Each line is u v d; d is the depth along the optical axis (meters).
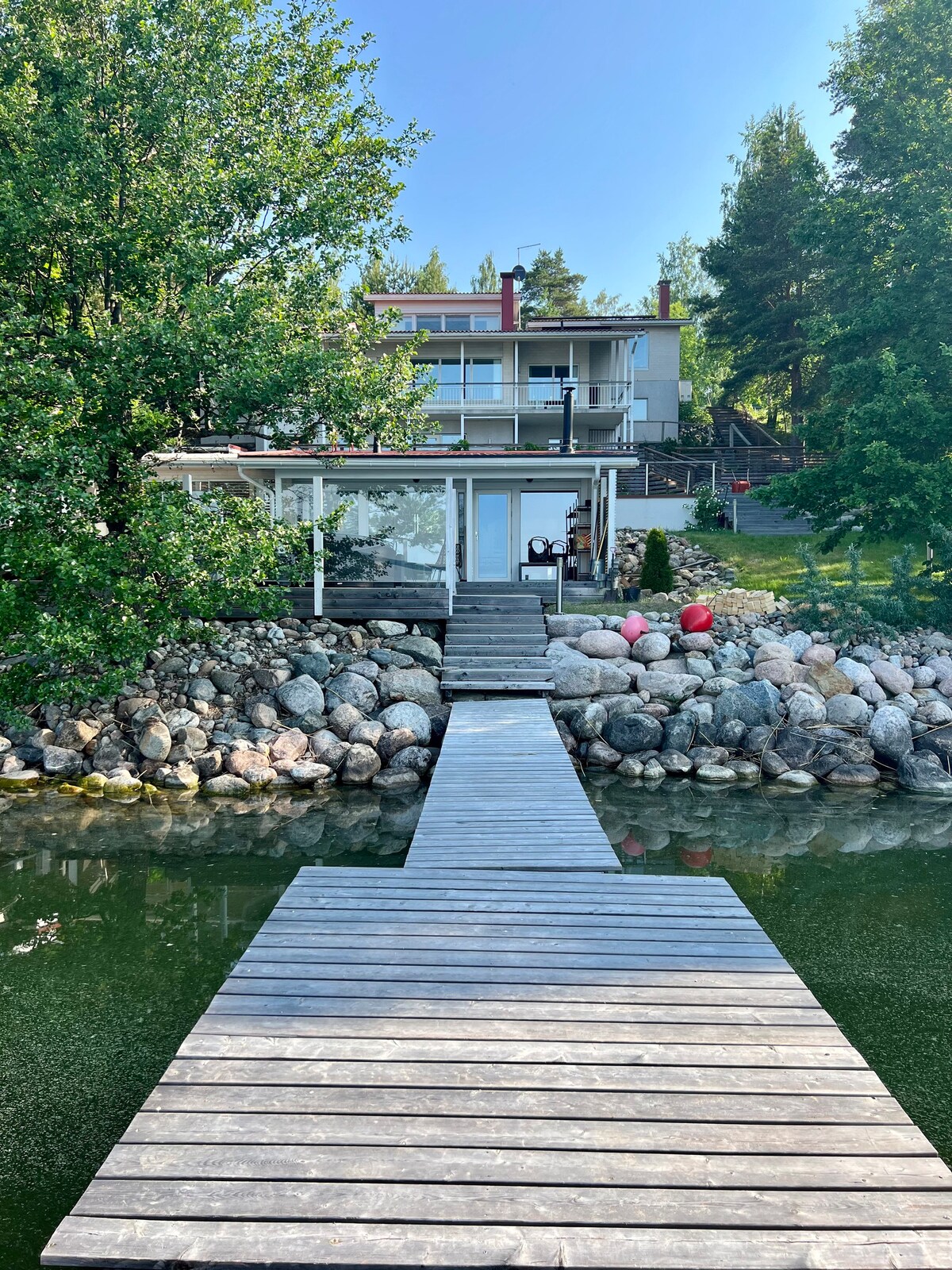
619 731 13.19
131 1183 3.26
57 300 13.23
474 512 20.41
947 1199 3.24
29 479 11.02
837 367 19.73
